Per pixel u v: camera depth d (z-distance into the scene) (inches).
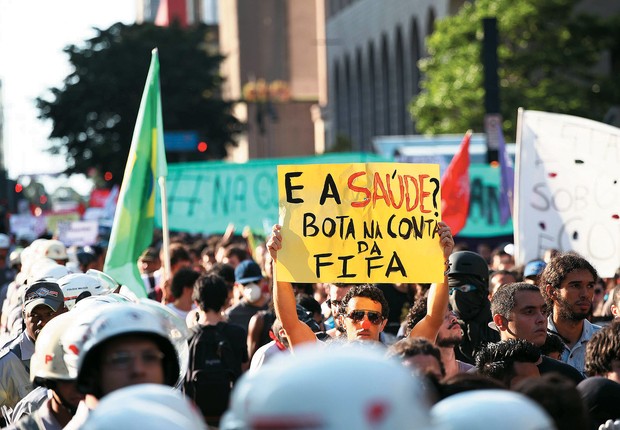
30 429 260.1
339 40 4224.9
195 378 424.5
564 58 1849.2
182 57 3277.6
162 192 537.0
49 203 3786.9
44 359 246.1
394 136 3700.8
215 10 7568.9
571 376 313.4
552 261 387.9
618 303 392.8
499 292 355.6
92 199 1988.2
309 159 994.7
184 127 3297.2
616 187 558.9
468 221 962.7
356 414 131.6
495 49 1075.3
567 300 383.2
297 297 450.3
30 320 361.7
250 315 535.8
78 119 3139.8
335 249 339.0
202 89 3289.9
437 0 3225.9
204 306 430.9
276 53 5959.6
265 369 139.0
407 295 505.0
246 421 137.6
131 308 213.5
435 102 1876.2
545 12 1839.3
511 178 805.2
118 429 147.2
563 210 565.6
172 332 259.4
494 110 1070.4
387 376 133.9
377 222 339.3
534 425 153.3
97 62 3149.6
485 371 287.3
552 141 568.4
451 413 154.4
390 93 3750.0
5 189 2805.1
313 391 132.1
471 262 402.0
